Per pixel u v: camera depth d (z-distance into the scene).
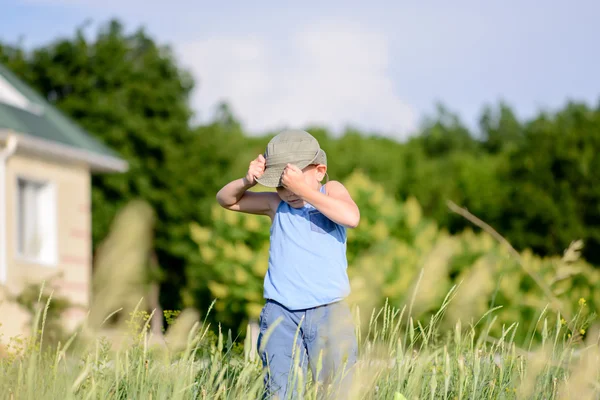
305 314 4.10
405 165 47.66
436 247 3.55
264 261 11.93
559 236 32.06
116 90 38.41
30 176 16.58
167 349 3.43
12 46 39.72
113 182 33.97
